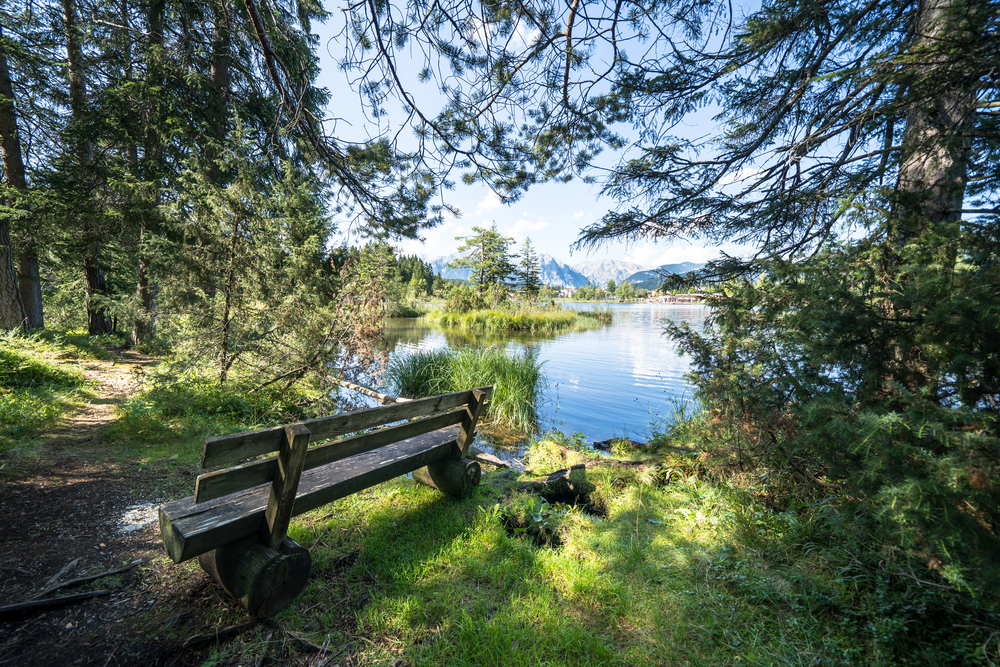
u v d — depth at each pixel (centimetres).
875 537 240
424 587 233
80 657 179
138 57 923
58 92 930
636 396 952
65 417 505
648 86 375
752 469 350
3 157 879
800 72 357
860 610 211
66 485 341
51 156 959
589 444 616
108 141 956
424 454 320
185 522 192
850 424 226
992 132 239
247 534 206
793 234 445
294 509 226
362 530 293
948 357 208
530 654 190
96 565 243
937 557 183
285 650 189
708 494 346
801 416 271
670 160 424
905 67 253
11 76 906
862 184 354
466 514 328
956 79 240
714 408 378
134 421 469
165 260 598
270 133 547
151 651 184
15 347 715
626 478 425
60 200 865
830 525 272
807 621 211
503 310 3478
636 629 211
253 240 641
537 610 216
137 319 664
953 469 166
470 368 915
